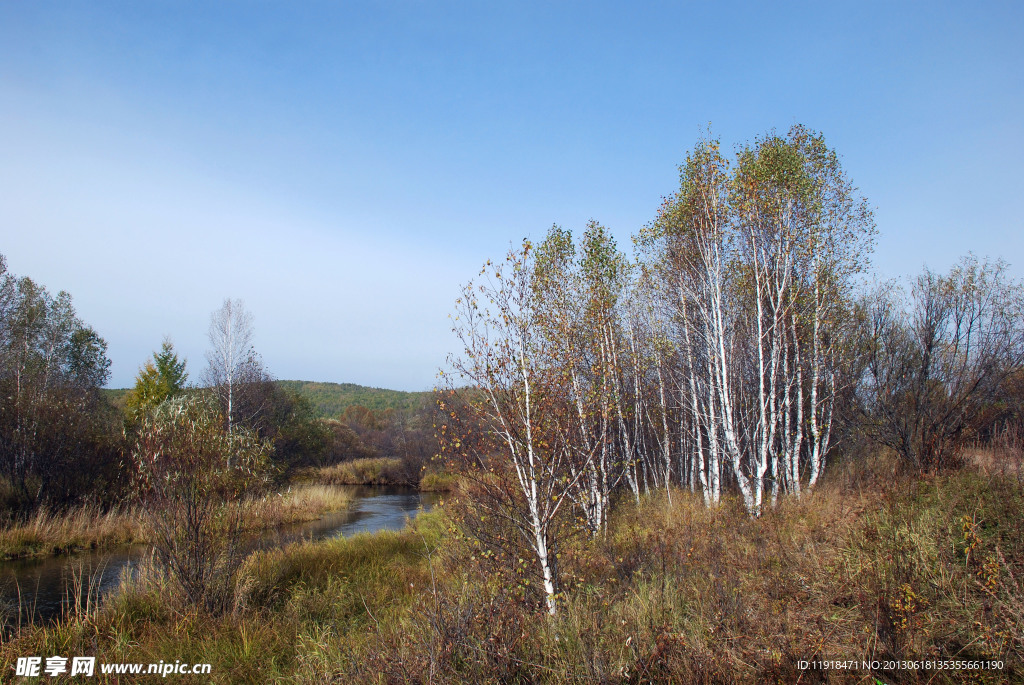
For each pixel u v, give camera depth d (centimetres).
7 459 1722
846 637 534
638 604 653
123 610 807
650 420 1761
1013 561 608
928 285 1250
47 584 1141
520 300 765
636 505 1572
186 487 859
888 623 523
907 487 971
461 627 552
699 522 1102
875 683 468
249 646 700
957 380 1167
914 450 1164
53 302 3091
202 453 884
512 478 772
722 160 1440
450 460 816
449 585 796
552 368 787
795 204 1493
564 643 558
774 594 647
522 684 514
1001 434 1130
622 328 1661
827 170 1514
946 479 988
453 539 908
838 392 1522
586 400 973
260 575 1018
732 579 697
